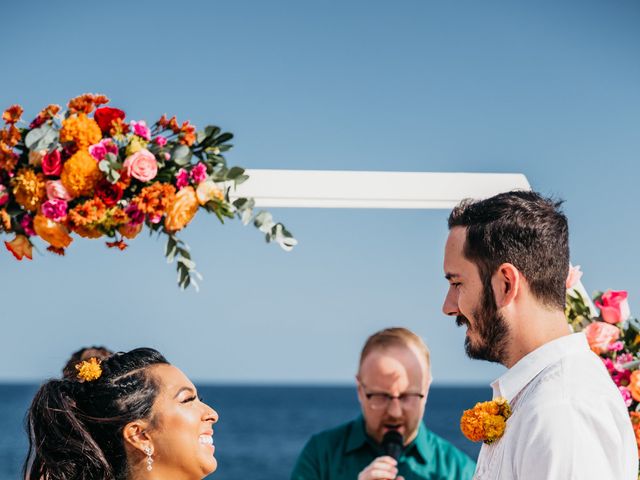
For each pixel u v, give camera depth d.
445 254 2.46
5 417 39.19
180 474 2.61
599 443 2.12
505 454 2.25
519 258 2.32
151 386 2.62
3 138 2.59
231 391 86.94
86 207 2.54
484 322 2.36
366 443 3.77
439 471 3.70
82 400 2.60
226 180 2.72
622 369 3.07
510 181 3.10
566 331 2.36
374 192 2.99
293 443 51.22
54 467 2.54
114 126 2.61
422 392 3.69
